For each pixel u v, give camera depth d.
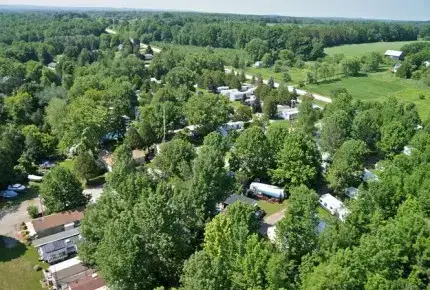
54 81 178.88
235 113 137.50
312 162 85.38
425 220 57.84
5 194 86.12
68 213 74.31
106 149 114.00
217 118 120.62
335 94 157.88
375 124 105.62
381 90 186.00
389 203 65.50
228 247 52.34
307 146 85.56
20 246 68.56
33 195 88.00
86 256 59.81
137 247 50.62
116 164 80.56
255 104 155.12
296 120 127.00
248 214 59.09
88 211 64.38
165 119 118.12
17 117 124.75
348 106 121.62
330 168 87.31
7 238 70.94
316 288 42.41
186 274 46.12
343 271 43.50
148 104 142.75
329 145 99.12
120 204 62.72
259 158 87.88
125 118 132.25
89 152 102.69
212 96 128.62
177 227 55.69
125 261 49.69
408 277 50.09
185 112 125.62
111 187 71.25
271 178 87.69
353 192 80.00
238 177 84.88
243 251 49.81
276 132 91.69
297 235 55.16
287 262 51.09
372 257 47.12
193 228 62.62
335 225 57.59
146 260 51.84
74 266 60.84
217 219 55.91
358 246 51.75
